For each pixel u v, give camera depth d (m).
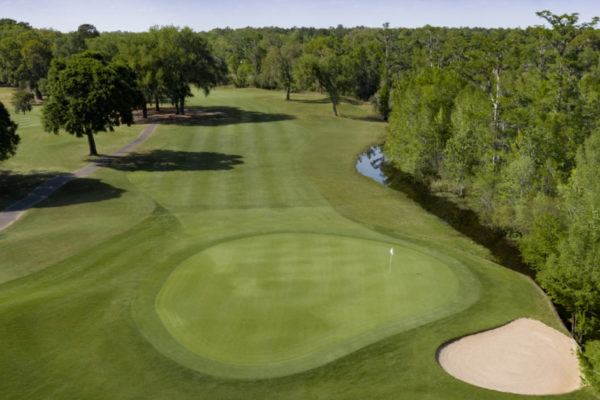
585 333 17.50
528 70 48.53
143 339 16.31
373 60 121.19
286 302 18.48
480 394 14.16
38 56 104.12
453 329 17.42
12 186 40.25
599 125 36.84
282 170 49.06
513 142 38.94
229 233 28.28
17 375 14.38
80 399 13.56
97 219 32.19
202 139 64.06
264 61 110.00
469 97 44.03
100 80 47.97
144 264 23.67
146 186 41.94
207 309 18.09
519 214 30.17
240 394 13.94
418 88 51.59
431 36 103.00
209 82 85.81
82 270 23.45
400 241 27.28
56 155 52.50
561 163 34.06
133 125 72.25
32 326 17.02
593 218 19.80
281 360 15.25
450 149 42.03
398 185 45.56
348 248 24.52
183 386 14.16
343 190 42.62
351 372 14.84
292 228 29.42
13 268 23.77
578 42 43.97
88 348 15.84
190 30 84.88
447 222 34.91
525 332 17.97
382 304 18.58
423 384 14.51
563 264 18.20
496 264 25.70
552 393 14.50
